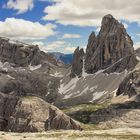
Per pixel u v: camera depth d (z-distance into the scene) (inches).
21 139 7239.2
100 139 7273.6
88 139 7258.9
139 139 7332.7
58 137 7657.5
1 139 7086.6
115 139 7278.5
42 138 7450.8
